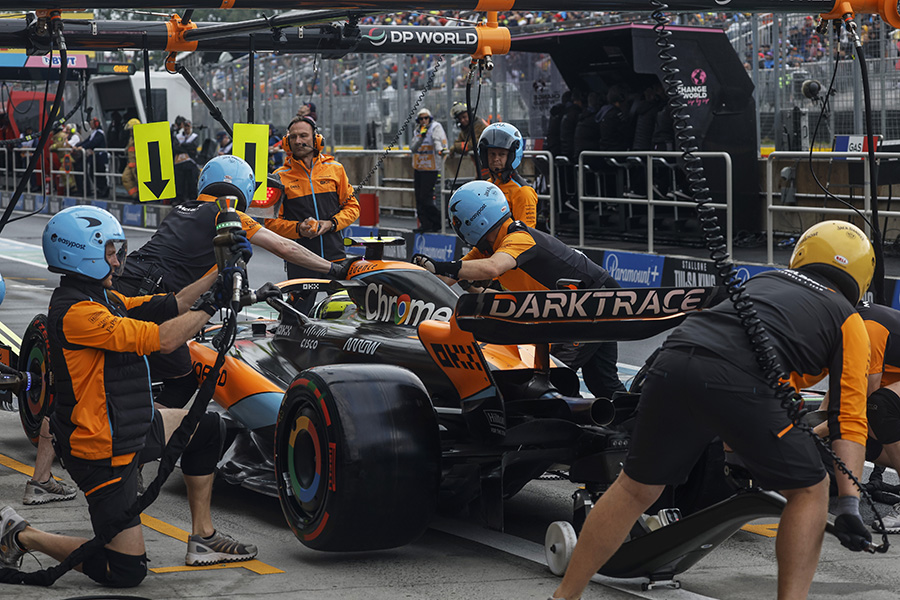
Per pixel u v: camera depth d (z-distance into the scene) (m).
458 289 11.09
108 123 52.34
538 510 10.43
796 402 6.39
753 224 25.81
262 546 9.03
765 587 8.16
